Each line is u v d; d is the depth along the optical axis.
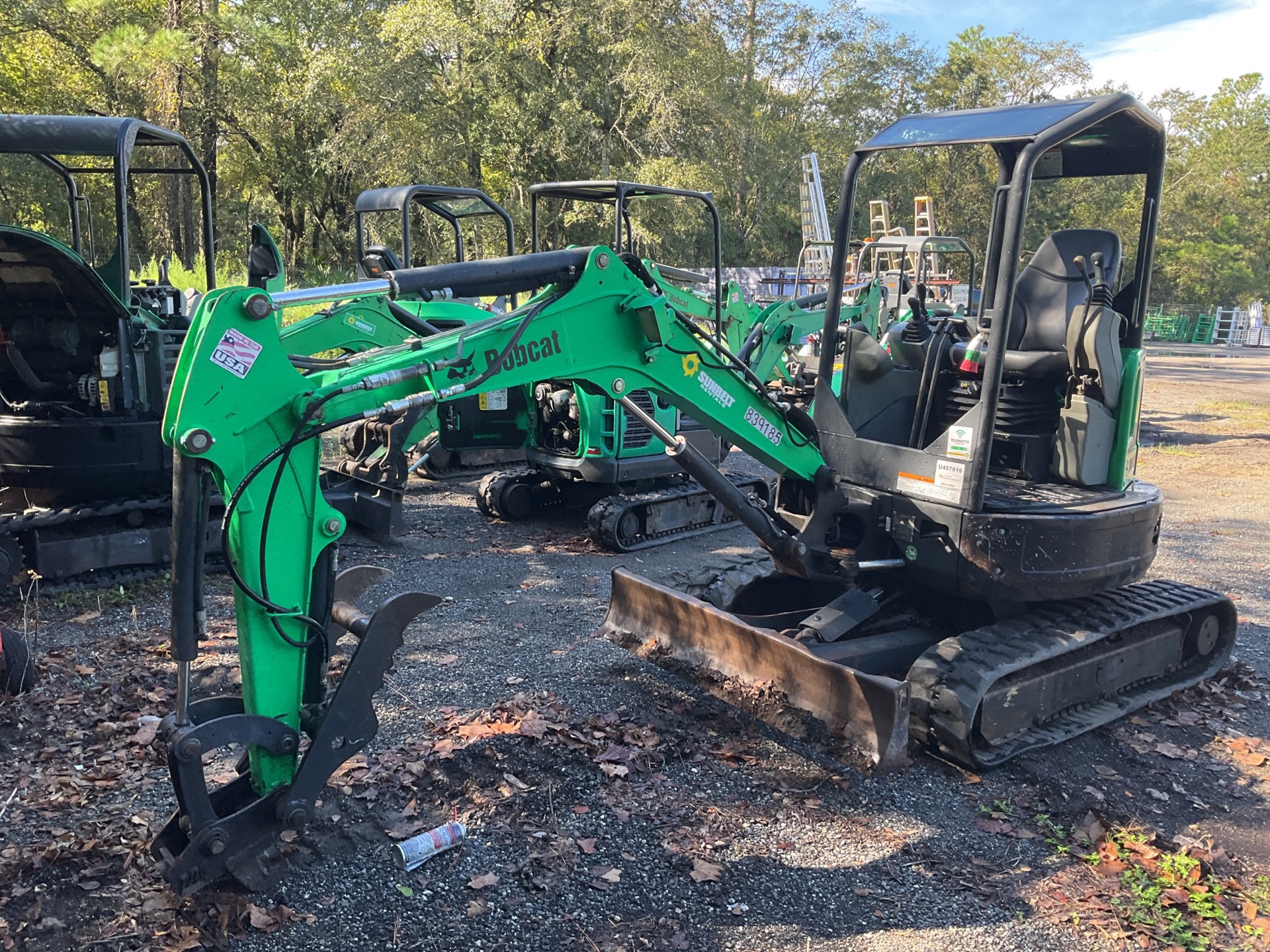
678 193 7.18
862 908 3.42
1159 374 27.28
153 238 25.95
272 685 3.17
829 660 4.31
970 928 3.33
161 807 3.82
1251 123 64.75
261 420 3.02
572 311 3.86
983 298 5.39
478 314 8.84
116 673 5.11
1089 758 4.69
